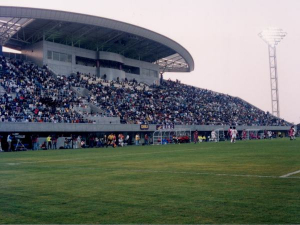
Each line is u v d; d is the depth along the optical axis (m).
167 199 8.32
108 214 6.98
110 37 72.06
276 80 105.50
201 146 41.59
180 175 12.84
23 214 7.09
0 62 56.31
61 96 55.88
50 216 6.90
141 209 7.35
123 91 70.19
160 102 74.06
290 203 7.64
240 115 89.81
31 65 61.75
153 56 88.19
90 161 20.91
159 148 38.81
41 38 68.06
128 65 84.25
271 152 26.33
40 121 44.97
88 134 53.12
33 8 55.09
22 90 51.16
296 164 16.53
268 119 97.19
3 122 40.41
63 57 69.25
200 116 76.69
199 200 8.12
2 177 13.05
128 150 35.66
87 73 73.56
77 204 7.96
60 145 47.19
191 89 94.62
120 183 11.05
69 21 59.72
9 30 60.75
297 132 98.75
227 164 17.02
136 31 69.38
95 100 60.53
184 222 6.29
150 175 13.03
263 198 8.21
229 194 8.78
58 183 11.27
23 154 30.58
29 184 11.12
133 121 59.09
